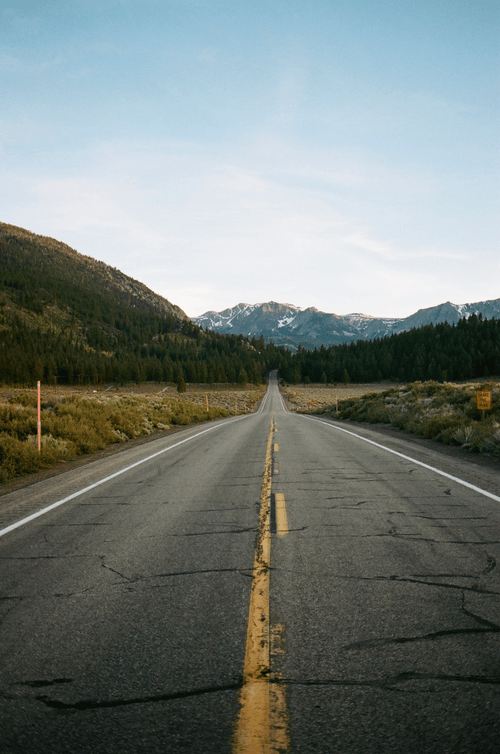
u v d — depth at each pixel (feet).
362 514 19.16
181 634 9.46
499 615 9.94
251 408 241.76
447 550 14.37
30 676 8.12
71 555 14.82
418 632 9.27
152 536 16.72
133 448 47.39
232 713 6.93
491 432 39.96
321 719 6.73
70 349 616.39
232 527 17.62
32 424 45.68
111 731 6.63
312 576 12.44
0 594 11.81
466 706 6.95
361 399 127.03
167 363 568.82
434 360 510.58
